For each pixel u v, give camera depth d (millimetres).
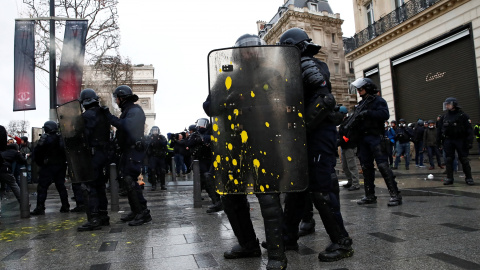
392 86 17781
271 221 2381
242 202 2803
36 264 2910
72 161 4344
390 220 3908
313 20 40906
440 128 6926
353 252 2752
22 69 10758
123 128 4320
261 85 2379
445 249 2748
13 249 3477
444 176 8570
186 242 3412
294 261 2662
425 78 15844
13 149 7270
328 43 41500
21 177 5828
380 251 2793
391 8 18031
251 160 2379
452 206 4512
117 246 3377
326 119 2705
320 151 2660
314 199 2695
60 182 6312
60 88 11195
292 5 40000
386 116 4879
